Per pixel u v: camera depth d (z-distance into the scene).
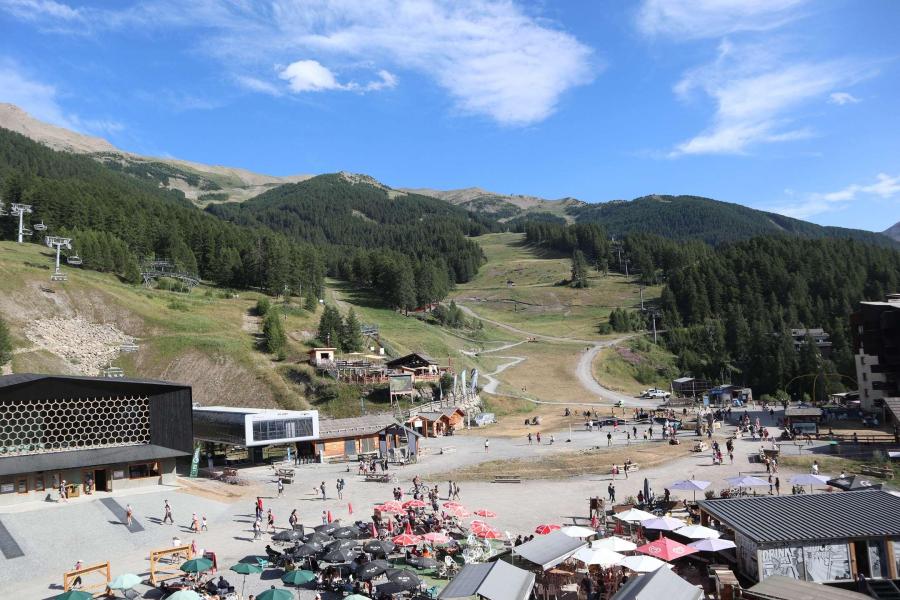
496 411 130.50
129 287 159.88
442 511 52.88
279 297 187.38
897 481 59.22
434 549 43.56
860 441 76.94
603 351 192.25
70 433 63.34
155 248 199.88
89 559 44.84
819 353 167.62
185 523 53.41
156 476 67.94
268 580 39.16
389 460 82.12
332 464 84.06
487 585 29.42
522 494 60.97
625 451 79.94
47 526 50.62
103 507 56.47
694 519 44.88
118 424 66.06
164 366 124.56
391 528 47.72
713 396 140.38
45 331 124.69
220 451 97.88
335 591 36.38
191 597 31.52
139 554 45.81
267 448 96.75
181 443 69.00
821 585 28.39
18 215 177.62
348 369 127.56
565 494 60.09
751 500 38.75
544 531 43.59
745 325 195.25
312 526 51.81
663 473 67.44
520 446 89.62
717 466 69.56
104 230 191.25
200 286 187.38
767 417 107.69
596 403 140.50
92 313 135.88
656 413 115.31
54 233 180.00
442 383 131.25
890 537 33.03
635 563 32.59
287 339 141.62
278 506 59.25
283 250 198.00
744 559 34.66
